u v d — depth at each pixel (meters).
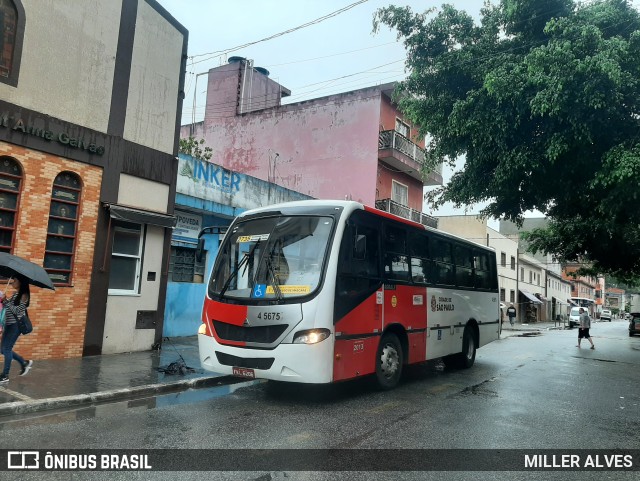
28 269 7.00
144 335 10.97
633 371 12.37
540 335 27.31
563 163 10.84
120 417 6.10
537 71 9.46
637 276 26.62
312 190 24.45
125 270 10.79
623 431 6.27
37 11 9.12
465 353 11.30
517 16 11.01
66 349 9.48
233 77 27.45
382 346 8.16
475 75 11.05
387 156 23.22
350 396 7.73
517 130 10.62
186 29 12.19
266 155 25.88
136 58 10.91
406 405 7.24
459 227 38.28
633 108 9.81
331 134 24.36
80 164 9.75
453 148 11.77
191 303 14.06
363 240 7.09
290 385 8.40
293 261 7.12
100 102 10.14
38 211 9.06
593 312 79.81
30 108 8.99
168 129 11.58
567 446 5.51
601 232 18.89
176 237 13.70
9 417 5.93
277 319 6.71
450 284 10.66
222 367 7.11
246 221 7.85
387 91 23.62
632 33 9.28
